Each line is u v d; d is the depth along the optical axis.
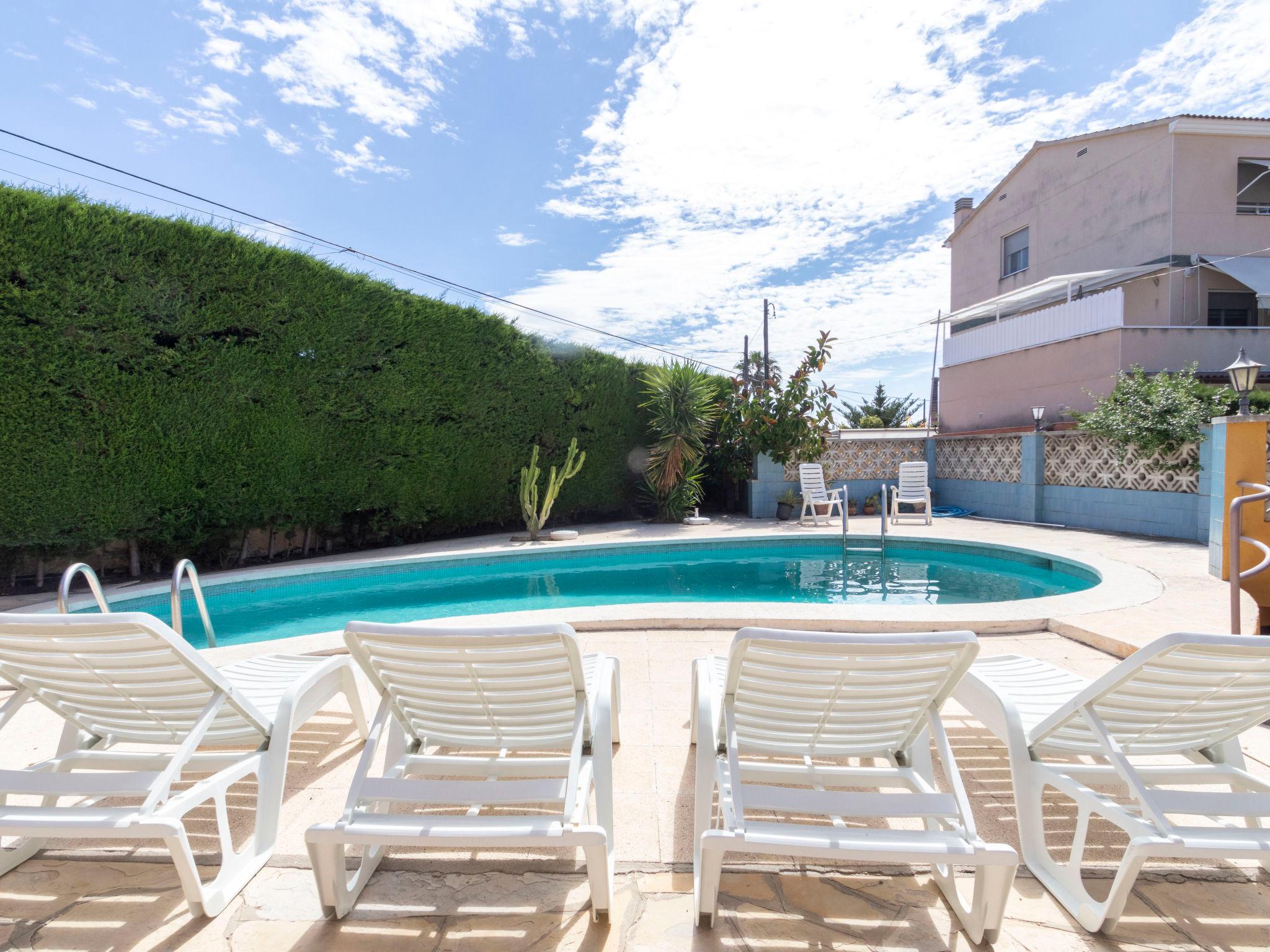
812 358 12.26
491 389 10.33
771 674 1.88
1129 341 11.45
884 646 1.67
